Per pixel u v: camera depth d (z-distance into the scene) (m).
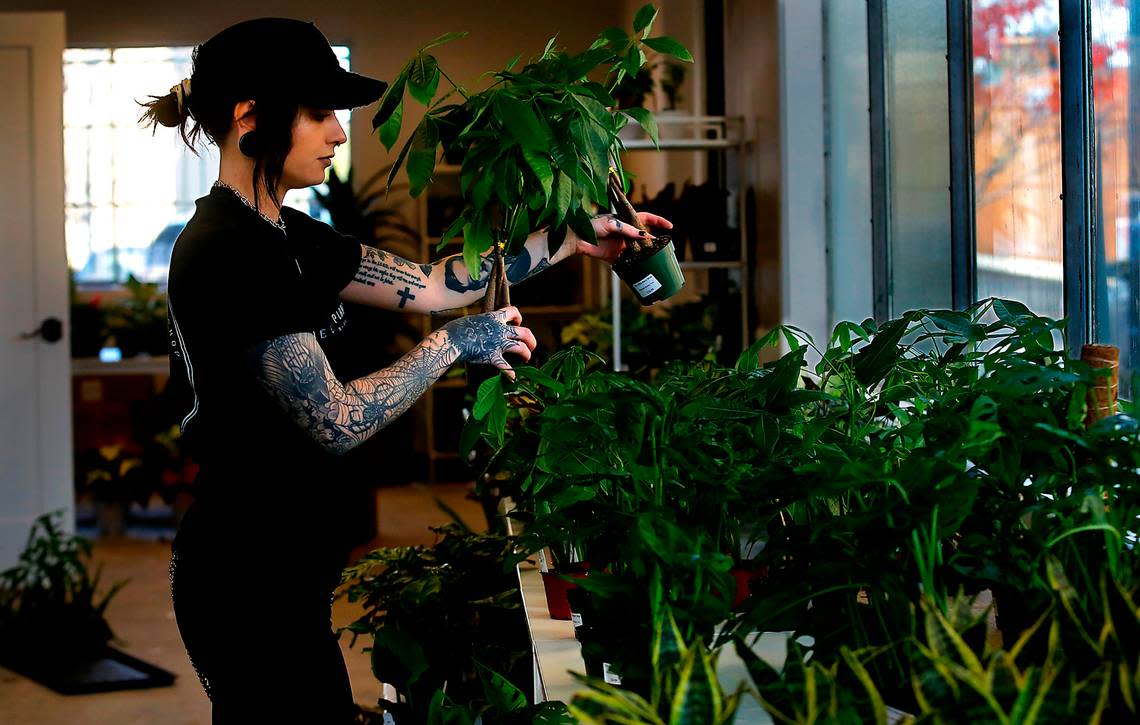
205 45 1.87
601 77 8.50
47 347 5.58
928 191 3.14
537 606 2.06
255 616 1.84
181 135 1.96
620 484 1.64
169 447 7.48
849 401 1.67
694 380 1.94
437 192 8.84
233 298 1.75
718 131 4.71
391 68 8.84
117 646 4.96
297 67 1.82
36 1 8.75
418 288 2.19
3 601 5.20
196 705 4.23
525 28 8.80
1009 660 0.98
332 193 8.51
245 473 1.83
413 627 2.44
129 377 7.89
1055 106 2.45
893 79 3.35
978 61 2.85
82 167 9.54
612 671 1.31
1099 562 1.33
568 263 8.62
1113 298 2.29
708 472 1.48
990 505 1.40
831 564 1.29
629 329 4.66
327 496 1.89
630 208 2.13
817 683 1.04
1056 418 1.45
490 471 1.94
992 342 2.81
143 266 9.63
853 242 3.62
